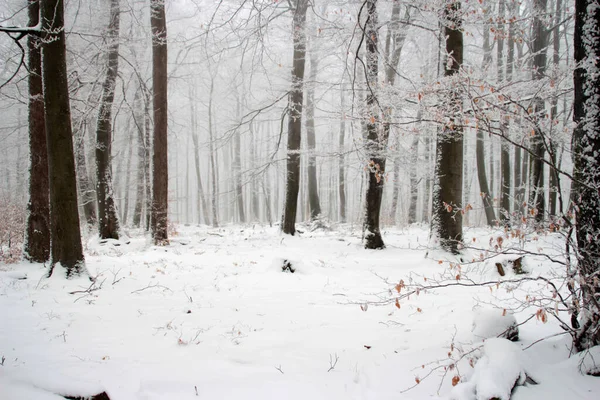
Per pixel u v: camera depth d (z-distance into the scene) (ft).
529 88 18.20
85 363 11.16
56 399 8.83
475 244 25.80
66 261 21.20
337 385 10.09
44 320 15.10
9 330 13.82
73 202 21.43
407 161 38.58
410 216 60.39
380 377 10.20
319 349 12.41
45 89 20.65
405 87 18.21
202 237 45.83
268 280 22.41
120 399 9.34
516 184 53.47
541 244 24.97
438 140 27.12
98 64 37.63
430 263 25.73
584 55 9.86
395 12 32.37
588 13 9.78
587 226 9.63
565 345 10.66
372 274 24.08
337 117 19.33
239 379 10.39
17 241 31.48
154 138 38.47
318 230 50.19
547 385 8.70
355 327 14.33
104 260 28.40
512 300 16.33
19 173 58.39
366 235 34.40
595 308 9.19
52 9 19.97
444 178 26.61
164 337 13.53
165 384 10.08
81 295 18.81
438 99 12.25
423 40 43.11
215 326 14.65
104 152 40.06
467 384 8.51
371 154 30.99
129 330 14.23
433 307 16.24
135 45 41.98
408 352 11.62
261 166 44.29
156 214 38.32
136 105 54.95
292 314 16.07
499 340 9.83
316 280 22.48
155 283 21.74
